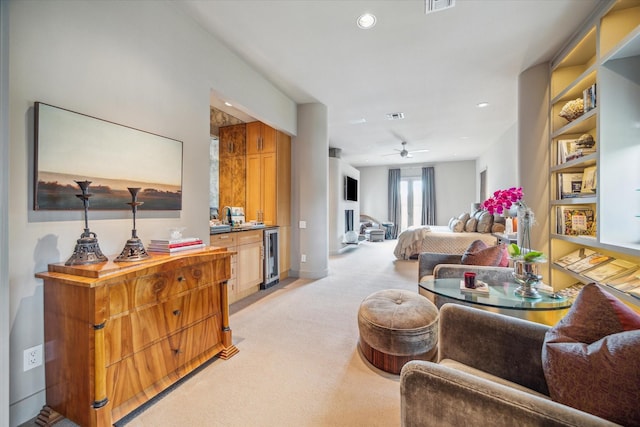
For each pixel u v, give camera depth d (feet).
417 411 2.88
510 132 17.78
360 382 5.73
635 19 6.43
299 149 14.19
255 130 13.67
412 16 7.48
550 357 2.86
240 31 8.27
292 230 14.46
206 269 6.29
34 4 4.70
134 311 4.77
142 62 6.51
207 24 7.99
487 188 23.90
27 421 4.58
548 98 9.66
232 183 14.11
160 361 5.32
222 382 5.73
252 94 10.45
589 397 2.46
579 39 7.87
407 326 5.92
